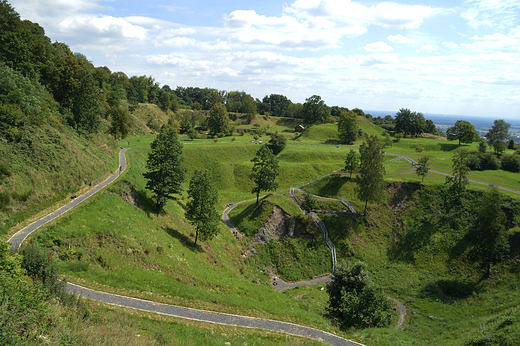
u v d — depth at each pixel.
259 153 75.19
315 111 177.75
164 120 174.25
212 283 37.72
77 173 45.75
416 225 65.44
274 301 39.91
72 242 30.73
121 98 151.38
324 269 61.03
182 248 44.12
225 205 81.81
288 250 63.75
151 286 29.22
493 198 52.16
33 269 20.45
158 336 19.62
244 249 62.41
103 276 27.89
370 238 65.62
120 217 39.06
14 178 36.16
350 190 79.94
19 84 49.19
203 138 142.62
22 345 11.92
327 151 117.81
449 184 70.81
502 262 51.03
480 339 29.97
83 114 66.69
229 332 24.89
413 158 108.50
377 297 35.56
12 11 69.44
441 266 56.34
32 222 33.31
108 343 15.52
